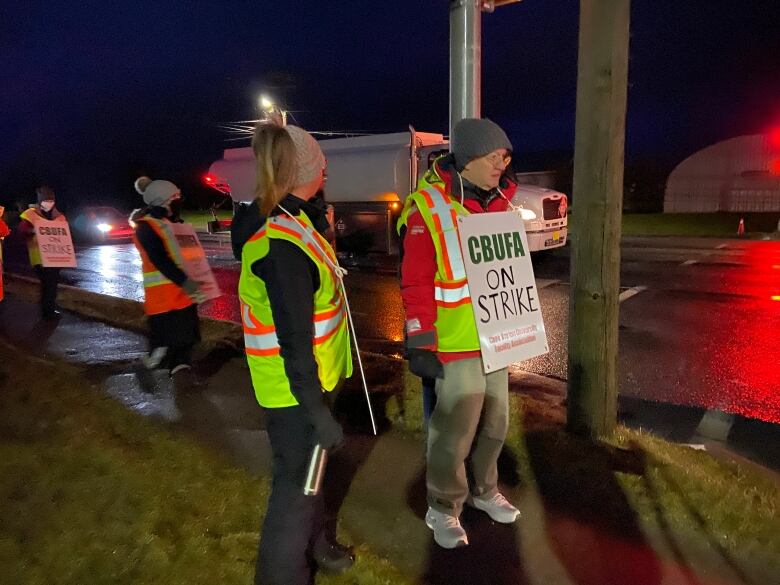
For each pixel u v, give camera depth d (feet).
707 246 54.34
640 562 10.00
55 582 9.27
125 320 27.30
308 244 7.65
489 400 10.33
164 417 15.94
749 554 10.09
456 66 13.79
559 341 24.80
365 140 46.73
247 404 16.84
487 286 9.43
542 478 12.34
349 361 9.04
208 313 31.58
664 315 28.53
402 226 9.55
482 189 9.55
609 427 13.69
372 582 9.37
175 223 18.39
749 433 15.64
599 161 12.46
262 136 7.69
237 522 10.84
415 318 9.16
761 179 90.12
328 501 11.80
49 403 16.24
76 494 11.59
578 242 13.14
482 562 10.05
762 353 22.34
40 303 30.27
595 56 12.11
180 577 9.39
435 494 10.32
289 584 8.60
